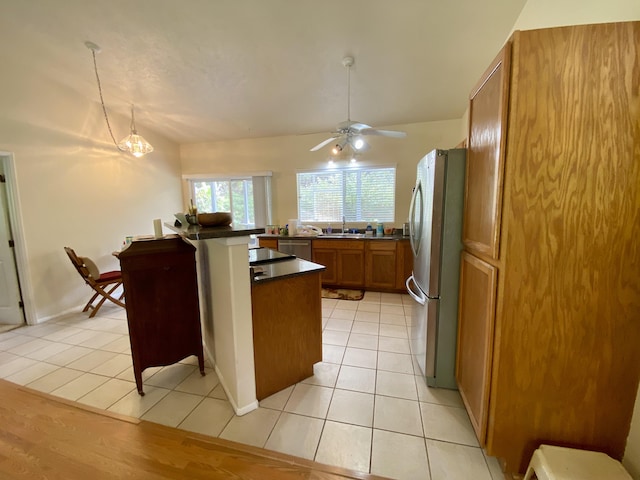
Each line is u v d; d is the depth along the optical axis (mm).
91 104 3766
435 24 2354
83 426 1658
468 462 1415
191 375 2199
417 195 2186
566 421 1223
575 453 1157
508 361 1233
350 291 4250
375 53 2742
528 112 1084
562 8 1517
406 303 3725
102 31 2613
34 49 2852
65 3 2326
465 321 1731
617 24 994
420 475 1347
